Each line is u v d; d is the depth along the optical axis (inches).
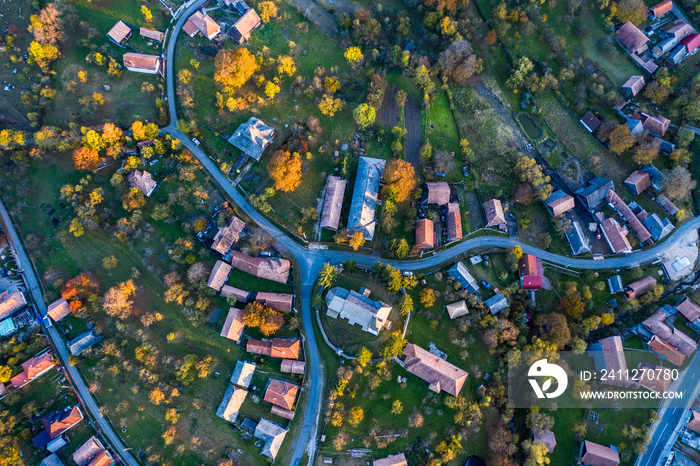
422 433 3690.9
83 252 4030.5
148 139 4143.7
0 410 3518.7
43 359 3666.3
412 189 4168.3
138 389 3695.9
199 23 4392.2
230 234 3973.9
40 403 3629.4
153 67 4296.3
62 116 4239.7
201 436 3627.0
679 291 4138.8
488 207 4252.0
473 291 4013.3
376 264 3919.8
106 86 4313.5
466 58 4404.5
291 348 3676.2
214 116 4313.5
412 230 4163.4
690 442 3745.1
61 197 4089.6
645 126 4426.7
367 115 4151.1
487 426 3730.3
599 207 4379.9
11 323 3772.1
